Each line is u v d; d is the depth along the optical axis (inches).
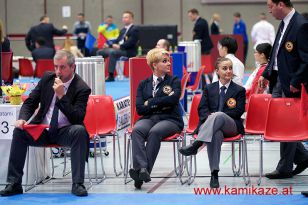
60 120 289.0
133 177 294.5
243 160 304.3
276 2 296.0
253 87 367.2
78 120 287.3
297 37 291.9
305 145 392.5
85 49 816.3
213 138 292.2
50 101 295.0
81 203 271.3
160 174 331.9
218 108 307.1
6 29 1074.1
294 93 302.8
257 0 1051.9
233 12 1061.1
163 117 306.7
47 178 327.0
